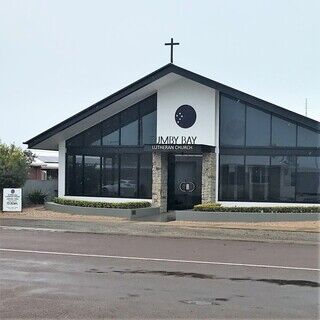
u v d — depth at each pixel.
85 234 17.47
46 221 20.81
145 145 24.00
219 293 8.88
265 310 7.80
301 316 7.48
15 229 18.64
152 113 25.22
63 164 26.45
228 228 18.89
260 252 13.84
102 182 25.88
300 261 12.38
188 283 9.66
